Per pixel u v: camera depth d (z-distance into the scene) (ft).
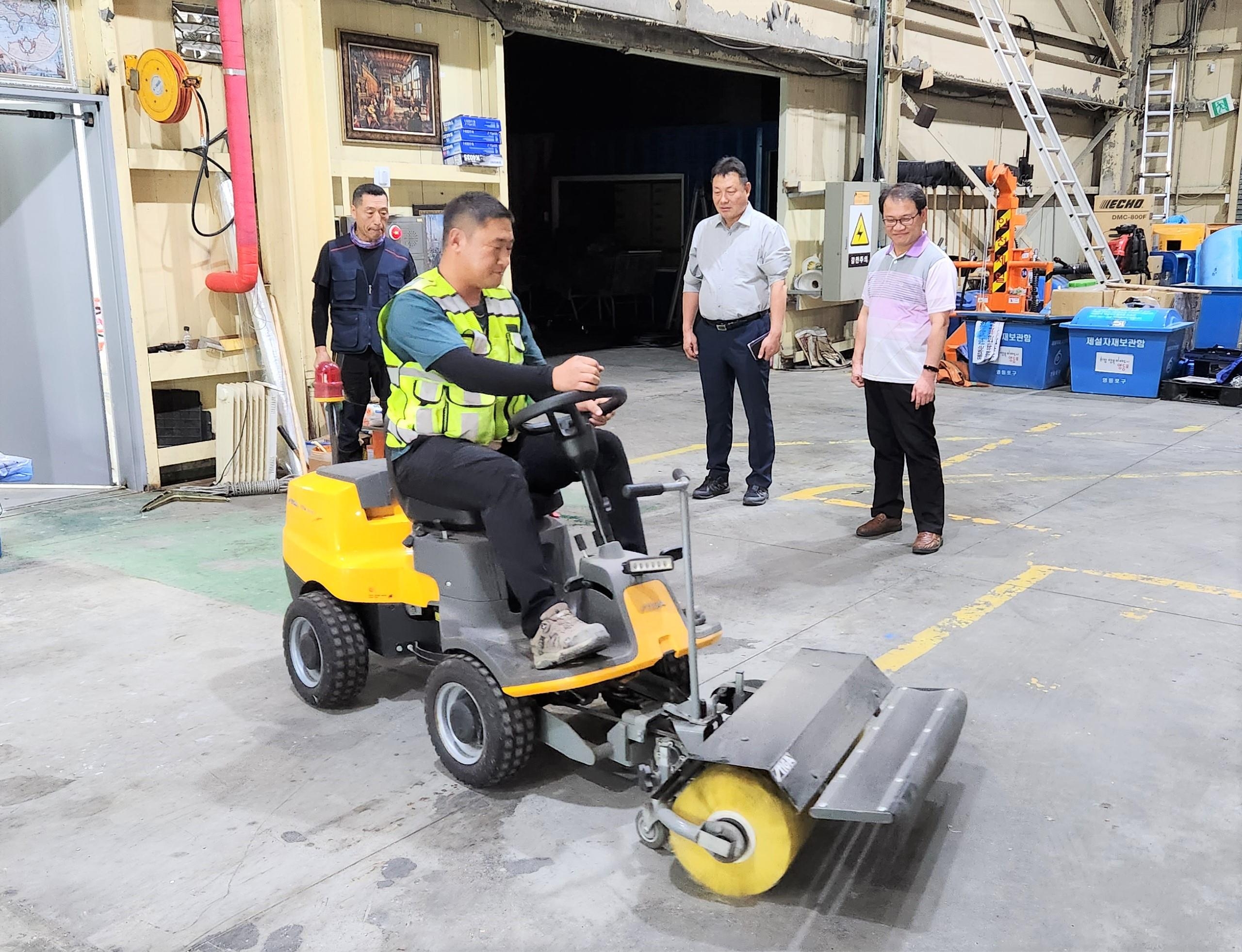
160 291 20.44
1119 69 55.21
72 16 18.34
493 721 8.47
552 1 25.94
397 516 10.59
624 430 25.80
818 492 19.49
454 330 8.72
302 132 20.56
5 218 19.77
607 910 7.31
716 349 18.33
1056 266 39.09
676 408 28.78
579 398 8.16
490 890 7.55
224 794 8.98
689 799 7.43
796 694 7.91
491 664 8.52
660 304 48.21
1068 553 15.29
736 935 7.00
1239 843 8.00
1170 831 8.18
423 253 22.54
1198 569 14.47
